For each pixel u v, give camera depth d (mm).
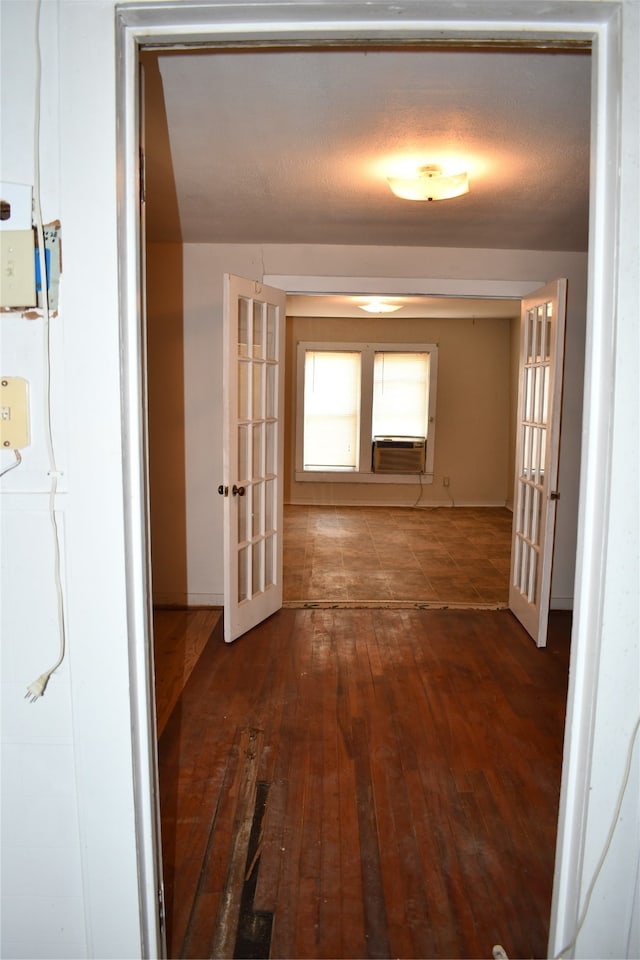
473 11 1192
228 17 1212
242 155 2498
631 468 1248
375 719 2863
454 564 5570
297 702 3016
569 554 4371
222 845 2055
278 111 2102
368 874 1936
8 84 1211
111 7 1180
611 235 1226
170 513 4289
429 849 2043
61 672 1320
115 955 1385
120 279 1234
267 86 1920
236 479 3602
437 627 4043
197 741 2668
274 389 4004
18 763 1347
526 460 4074
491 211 3230
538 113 2100
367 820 2178
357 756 2562
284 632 3914
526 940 1709
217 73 1836
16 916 1396
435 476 8250
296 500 8297
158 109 2090
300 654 3580
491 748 2631
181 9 1185
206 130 2260
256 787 2357
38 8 1193
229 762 2516
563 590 4406
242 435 3768
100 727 1317
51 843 1371
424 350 8031
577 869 1365
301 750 2604
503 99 1998
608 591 1275
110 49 1188
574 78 1856
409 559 5715
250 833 2109
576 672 1335
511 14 1200
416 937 1715
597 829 1334
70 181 1205
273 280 4078
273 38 1260
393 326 8016
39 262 1229
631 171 1203
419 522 7324
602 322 1249
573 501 4328
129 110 1244
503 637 3881
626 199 1206
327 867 1964
